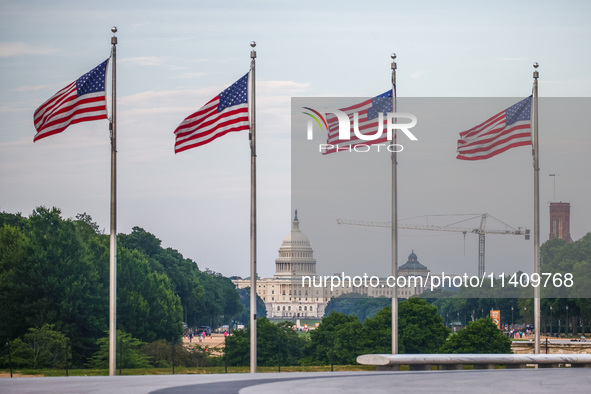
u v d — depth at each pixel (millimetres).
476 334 153625
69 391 36656
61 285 122750
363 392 37312
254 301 64312
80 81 63625
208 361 126250
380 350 147875
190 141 64812
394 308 66688
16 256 124312
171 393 35750
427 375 48906
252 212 64938
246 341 140250
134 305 141500
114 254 62594
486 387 40594
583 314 189750
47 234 128250
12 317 121312
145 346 121375
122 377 48000
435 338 154125
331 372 54281
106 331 124125
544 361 61125
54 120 63312
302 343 166375
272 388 38750
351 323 152125
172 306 170875
